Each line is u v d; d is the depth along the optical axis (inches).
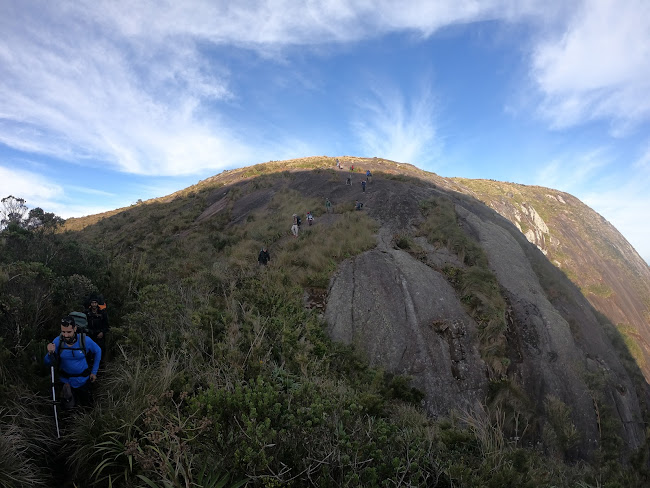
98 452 136.8
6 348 170.6
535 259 676.7
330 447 129.0
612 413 400.2
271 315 321.1
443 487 143.2
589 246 1366.9
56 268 286.4
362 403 208.2
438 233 613.9
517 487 138.0
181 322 249.8
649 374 764.0
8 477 114.5
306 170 1408.7
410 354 390.3
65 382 163.3
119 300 282.2
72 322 164.2
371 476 118.7
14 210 350.0
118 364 192.4
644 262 1568.7
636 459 373.1
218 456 125.2
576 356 441.4
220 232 845.2
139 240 925.8
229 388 172.6
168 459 118.0
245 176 1535.4
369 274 485.1
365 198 854.5
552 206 1611.7
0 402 142.6
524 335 448.8
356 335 406.6
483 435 180.4
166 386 169.2
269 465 122.0
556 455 320.8
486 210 894.4
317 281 478.0
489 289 481.4
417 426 218.8
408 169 1769.2
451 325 426.6
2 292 197.6
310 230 673.6
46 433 147.9
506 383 362.6
